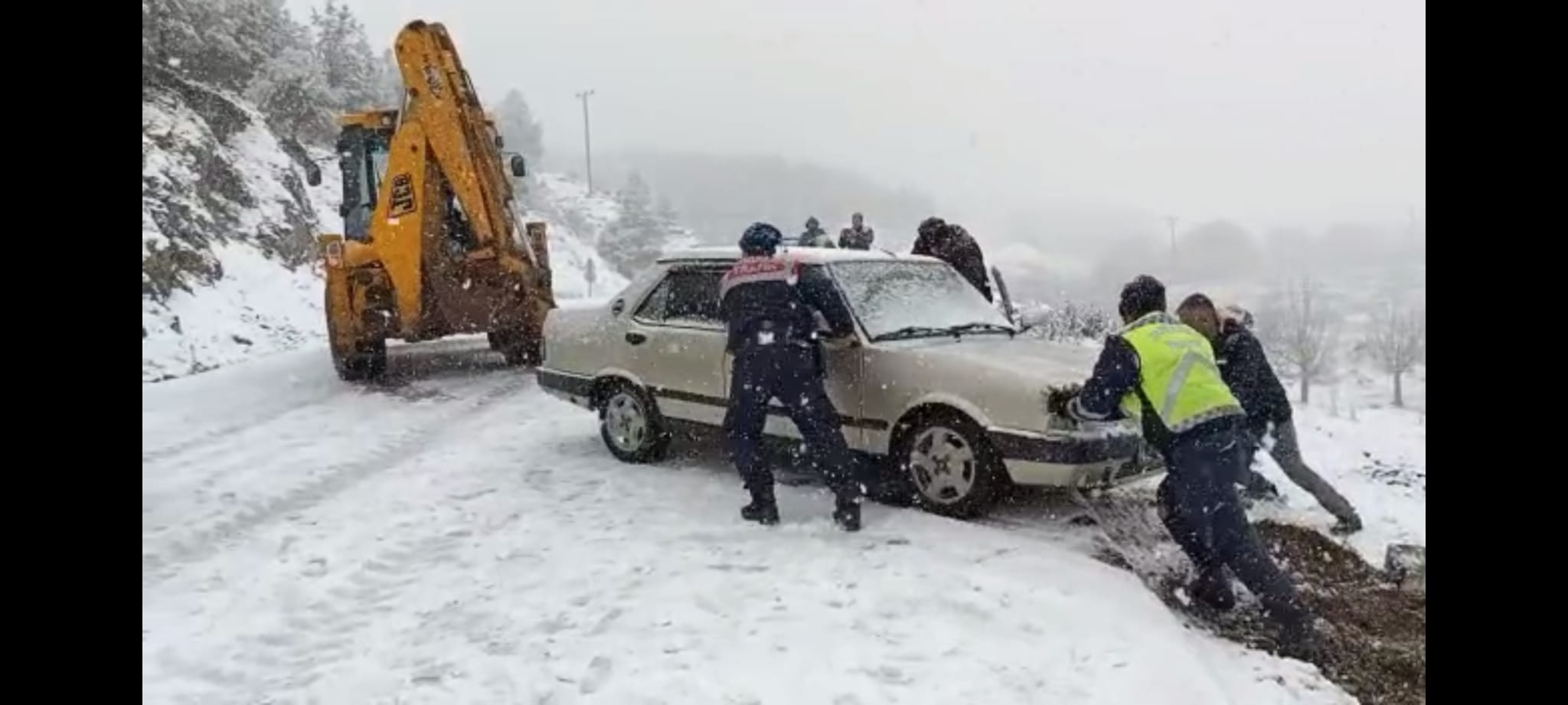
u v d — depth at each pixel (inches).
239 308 825.5
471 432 348.2
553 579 212.4
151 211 824.9
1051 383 231.9
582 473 290.4
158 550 226.8
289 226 1055.0
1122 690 167.0
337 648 185.3
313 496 272.8
